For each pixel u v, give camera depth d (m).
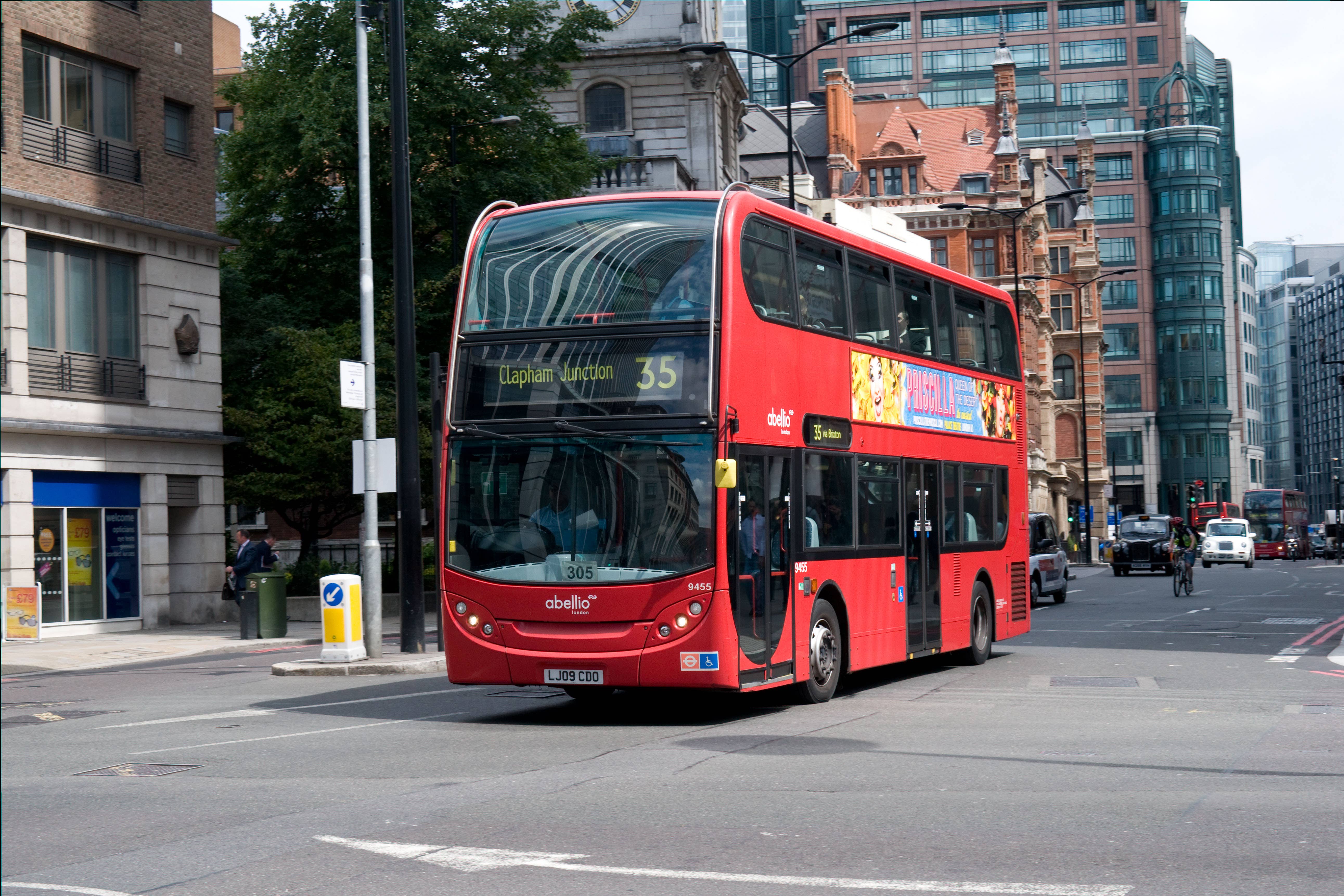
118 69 29.86
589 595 12.25
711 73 49.12
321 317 37.12
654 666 12.10
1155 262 124.81
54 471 27.64
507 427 12.71
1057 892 6.19
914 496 16.33
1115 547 58.88
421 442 34.16
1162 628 25.30
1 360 26.64
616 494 12.34
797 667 13.41
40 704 15.59
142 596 29.53
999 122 88.62
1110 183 126.19
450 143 35.56
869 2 137.38
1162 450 123.75
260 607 25.92
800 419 13.62
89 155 28.89
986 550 18.53
